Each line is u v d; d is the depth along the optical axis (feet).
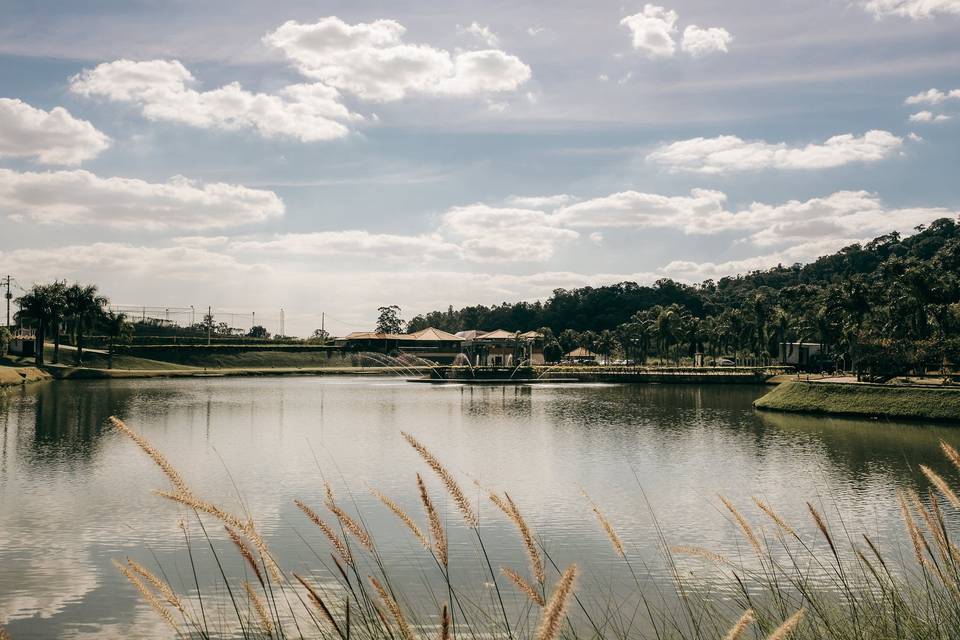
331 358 555.69
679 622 45.75
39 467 114.83
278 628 16.25
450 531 75.72
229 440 152.15
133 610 52.90
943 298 280.10
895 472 116.47
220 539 72.69
